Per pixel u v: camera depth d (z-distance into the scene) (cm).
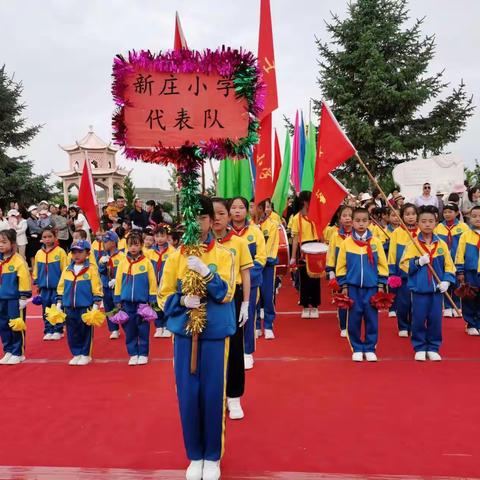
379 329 766
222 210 420
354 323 608
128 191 2670
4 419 462
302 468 352
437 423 421
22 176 2716
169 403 486
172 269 344
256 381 536
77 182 2291
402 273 711
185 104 339
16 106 2872
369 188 2705
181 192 342
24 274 648
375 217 955
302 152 1307
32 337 799
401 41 2600
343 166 2728
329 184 739
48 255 784
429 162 1399
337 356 625
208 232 349
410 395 485
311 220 760
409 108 2559
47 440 414
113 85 338
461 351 633
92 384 554
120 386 544
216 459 339
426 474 341
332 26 2680
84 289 634
